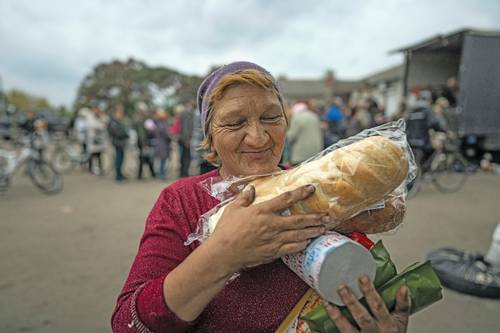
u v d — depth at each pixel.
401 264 3.82
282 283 0.96
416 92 9.98
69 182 9.20
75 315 3.00
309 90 35.91
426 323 2.81
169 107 35.31
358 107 10.17
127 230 5.18
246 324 0.96
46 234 5.01
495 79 9.66
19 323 2.89
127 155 13.88
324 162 0.81
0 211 6.27
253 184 0.91
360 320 0.79
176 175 10.08
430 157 7.35
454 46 10.18
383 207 0.89
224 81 0.96
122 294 0.93
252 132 0.97
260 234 0.75
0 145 17.27
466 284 3.16
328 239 0.80
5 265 3.95
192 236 0.96
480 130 9.78
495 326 2.77
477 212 5.90
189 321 0.82
